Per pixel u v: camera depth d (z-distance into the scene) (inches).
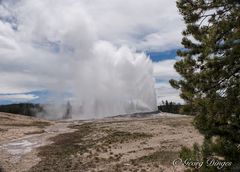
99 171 922.1
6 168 1034.1
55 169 992.9
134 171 886.4
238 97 332.5
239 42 344.5
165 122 2561.5
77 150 1359.5
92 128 2498.8
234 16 345.1
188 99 375.9
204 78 359.9
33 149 1460.4
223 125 357.7
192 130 1831.9
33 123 3447.3
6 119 3432.6
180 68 392.8
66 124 3496.6
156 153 1115.3
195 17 386.3
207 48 357.7
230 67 347.3
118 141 1553.9
